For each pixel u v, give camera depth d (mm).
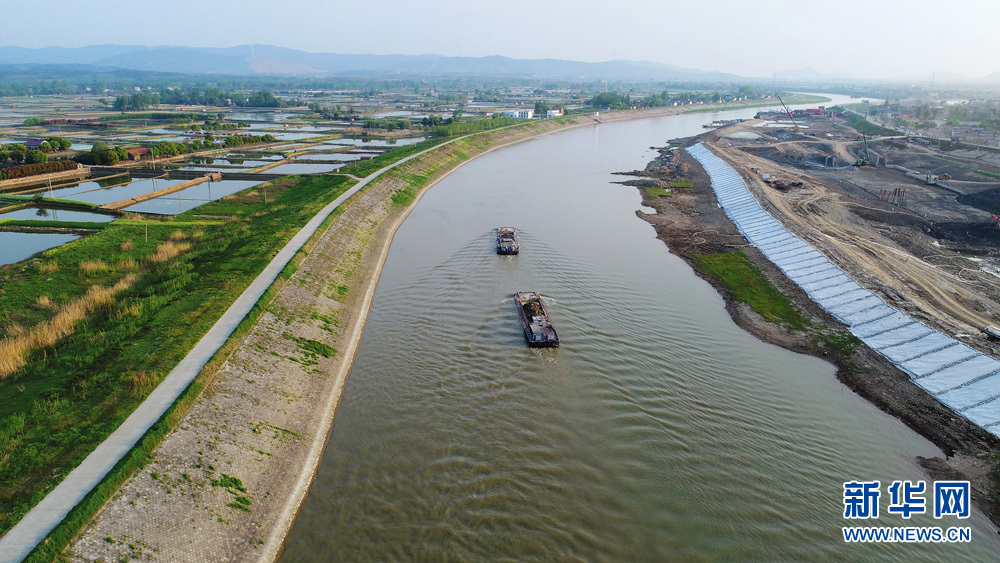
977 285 67062
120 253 73250
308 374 47281
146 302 53781
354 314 60906
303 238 72625
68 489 30078
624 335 56781
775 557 32281
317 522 33969
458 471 38156
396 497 35938
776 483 37750
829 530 34219
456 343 54844
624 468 38688
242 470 35375
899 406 45812
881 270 70750
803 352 54500
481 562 31531
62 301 58531
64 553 26859
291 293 57750
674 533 33688
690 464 39250
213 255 68562
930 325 55656
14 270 67188
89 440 33969
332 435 41938
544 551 32188
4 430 34719
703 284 70875
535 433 41938
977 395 45219
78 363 43125
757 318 61375
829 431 43094
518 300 61406
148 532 29344
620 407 45219
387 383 48406
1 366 42469
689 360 52594
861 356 53156
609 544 32781
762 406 45938
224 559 30031
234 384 41781
